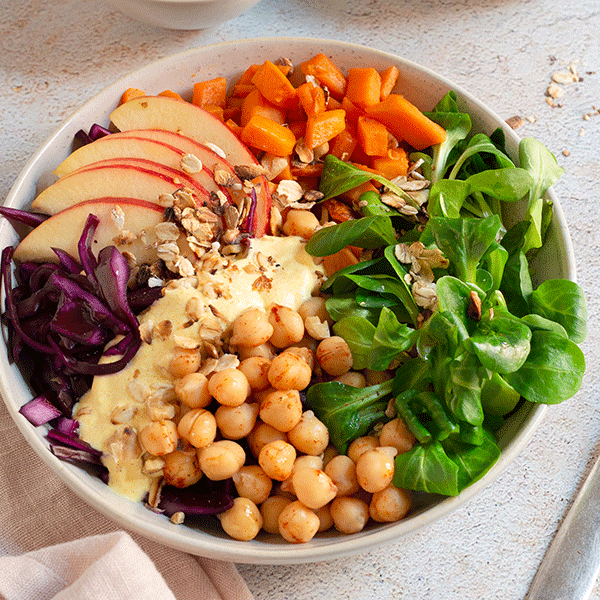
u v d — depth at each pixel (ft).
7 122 1.66
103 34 1.72
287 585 1.46
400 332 1.36
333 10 1.77
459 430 1.35
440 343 1.35
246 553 1.30
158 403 1.36
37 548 1.45
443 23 1.77
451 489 1.32
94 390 1.38
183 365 1.36
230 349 1.41
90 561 1.33
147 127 1.51
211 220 1.43
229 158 1.49
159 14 1.60
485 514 1.51
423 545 1.49
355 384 1.41
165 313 1.40
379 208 1.48
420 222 1.49
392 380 1.40
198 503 1.36
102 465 1.37
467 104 1.54
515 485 1.53
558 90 1.73
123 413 1.36
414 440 1.37
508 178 1.44
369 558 1.48
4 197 1.62
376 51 1.55
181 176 1.46
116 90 1.52
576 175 1.68
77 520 1.46
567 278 1.41
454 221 1.38
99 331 1.39
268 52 1.56
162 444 1.33
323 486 1.32
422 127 1.51
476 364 1.32
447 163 1.56
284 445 1.35
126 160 1.46
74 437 1.38
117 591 1.29
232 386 1.35
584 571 1.45
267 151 1.51
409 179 1.54
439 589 1.47
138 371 1.38
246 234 1.45
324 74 1.55
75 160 1.47
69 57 1.71
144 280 1.43
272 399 1.36
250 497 1.36
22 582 1.33
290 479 1.36
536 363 1.34
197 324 1.39
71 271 1.43
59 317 1.39
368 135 1.52
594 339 1.60
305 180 1.56
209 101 1.56
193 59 1.55
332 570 1.47
